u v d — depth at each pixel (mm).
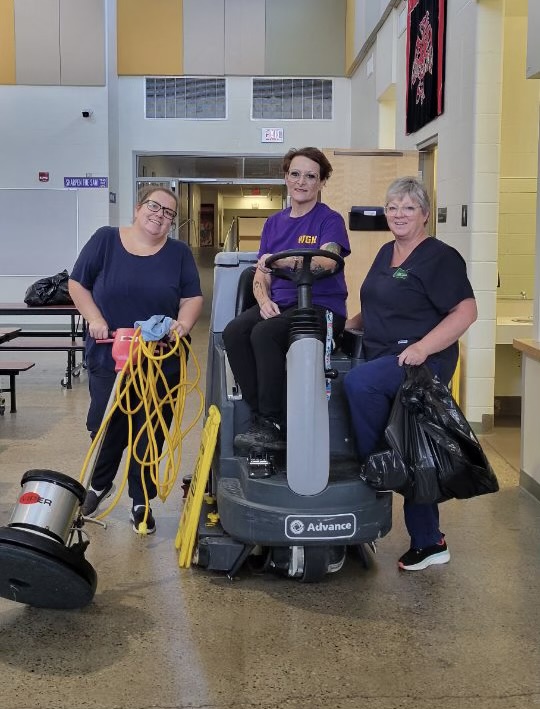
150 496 3453
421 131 6488
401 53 7355
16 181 11234
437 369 2906
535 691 2189
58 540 2447
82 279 3334
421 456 2730
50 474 2562
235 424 3002
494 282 5145
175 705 2105
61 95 11086
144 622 2582
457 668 2307
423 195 2920
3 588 2471
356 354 3131
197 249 12508
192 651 2393
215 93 11523
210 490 3383
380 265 3055
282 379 2846
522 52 5629
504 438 5176
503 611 2686
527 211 5789
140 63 11414
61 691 2170
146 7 11305
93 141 11172
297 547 2791
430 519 3053
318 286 2998
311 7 11250
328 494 2668
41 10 10930
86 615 2629
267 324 2844
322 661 2340
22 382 7230
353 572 3020
